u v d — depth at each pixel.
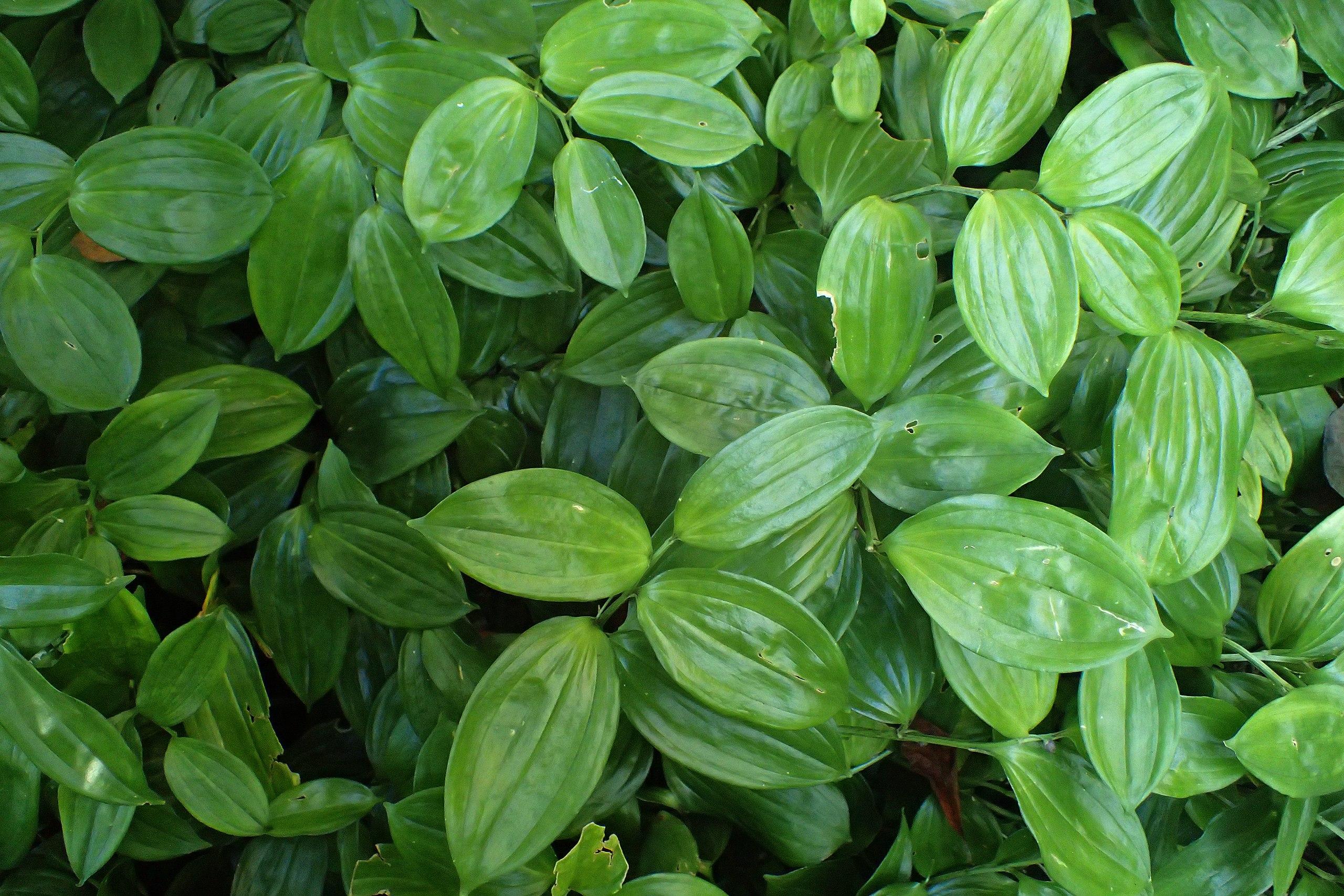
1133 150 0.52
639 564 0.50
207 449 0.54
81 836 0.50
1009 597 0.49
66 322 0.51
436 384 0.54
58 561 0.50
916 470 0.51
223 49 0.57
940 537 0.50
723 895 0.51
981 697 0.51
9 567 0.50
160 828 0.53
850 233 0.51
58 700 0.50
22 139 0.53
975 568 0.49
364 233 0.52
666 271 0.55
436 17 0.54
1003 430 0.50
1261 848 0.53
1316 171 0.58
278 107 0.54
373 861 0.52
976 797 0.57
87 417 0.56
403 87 0.52
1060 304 0.50
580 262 0.51
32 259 0.52
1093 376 0.54
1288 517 0.60
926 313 0.51
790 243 0.56
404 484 0.56
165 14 0.59
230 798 0.52
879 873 0.53
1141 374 0.52
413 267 0.52
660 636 0.49
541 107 0.54
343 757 0.58
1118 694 0.50
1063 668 0.48
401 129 0.52
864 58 0.55
